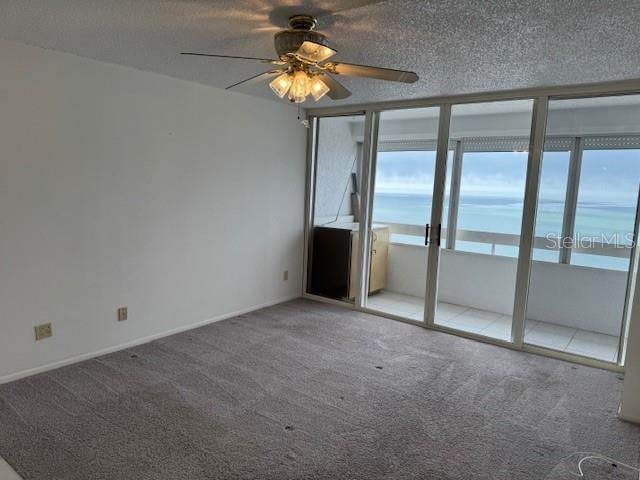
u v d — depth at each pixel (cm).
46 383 296
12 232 289
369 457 229
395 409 278
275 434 246
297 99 243
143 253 366
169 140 373
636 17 210
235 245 445
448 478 215
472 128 458
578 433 258
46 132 298
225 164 423
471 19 220
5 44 275
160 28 247
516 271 427
